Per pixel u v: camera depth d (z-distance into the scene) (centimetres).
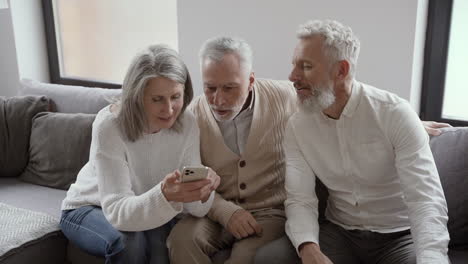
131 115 166
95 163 171
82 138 236
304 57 160
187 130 183
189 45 259
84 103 253
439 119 225
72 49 331
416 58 212
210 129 189
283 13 228
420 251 144
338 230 178
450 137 181
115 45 312
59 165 239
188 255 174
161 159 180
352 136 168
